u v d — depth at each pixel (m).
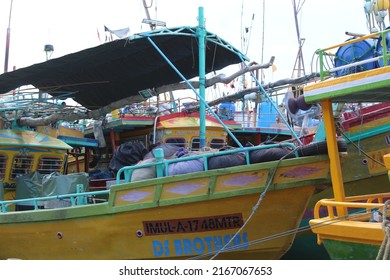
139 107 15.84
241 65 13.31
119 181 7.56
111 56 10.11
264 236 7.11
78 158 18.31
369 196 6.72
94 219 7.49
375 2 10.21
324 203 5.97
